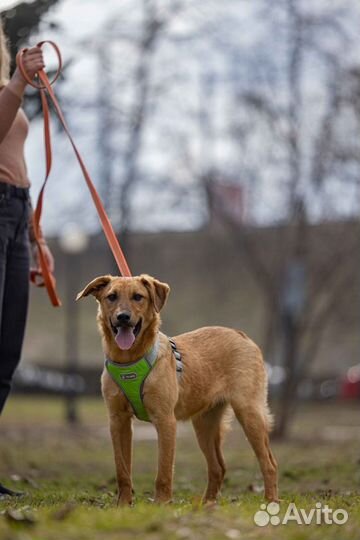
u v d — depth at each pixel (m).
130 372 6.52
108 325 6.75
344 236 19.53
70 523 5.03
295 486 9.27
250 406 7.33
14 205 7.41
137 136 19.78
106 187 20.06
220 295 29.56
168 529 4.89
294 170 18.97
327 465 11.51
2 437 16.61
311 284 19.48
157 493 6.56
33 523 5.04
